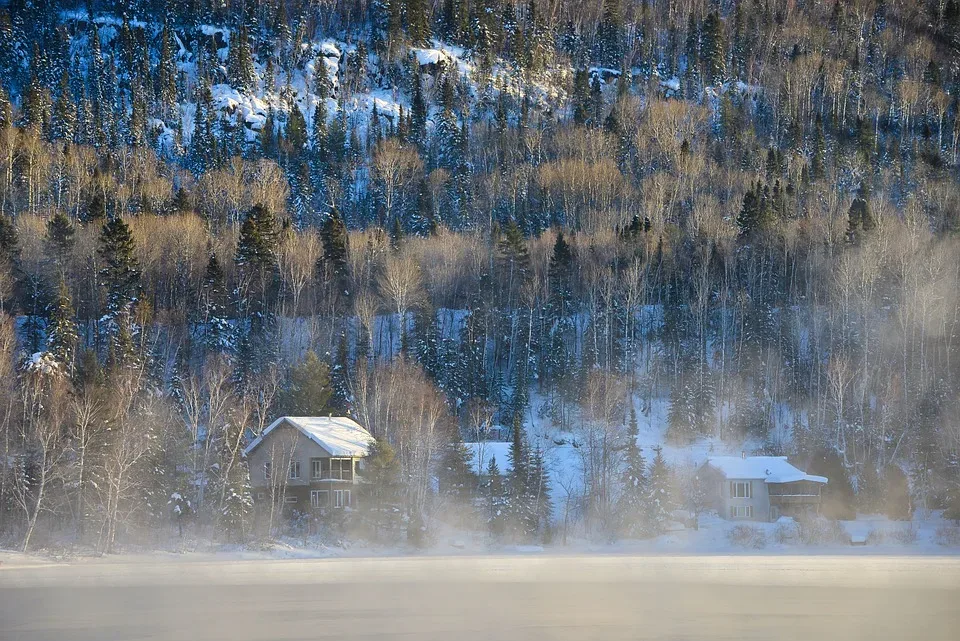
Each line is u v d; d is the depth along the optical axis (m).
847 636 154.50
